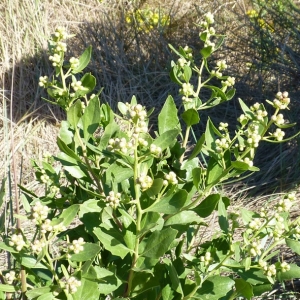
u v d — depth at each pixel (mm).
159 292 1354
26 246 1143
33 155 3535
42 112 3957
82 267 1143
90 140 1310
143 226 1197
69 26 4777
